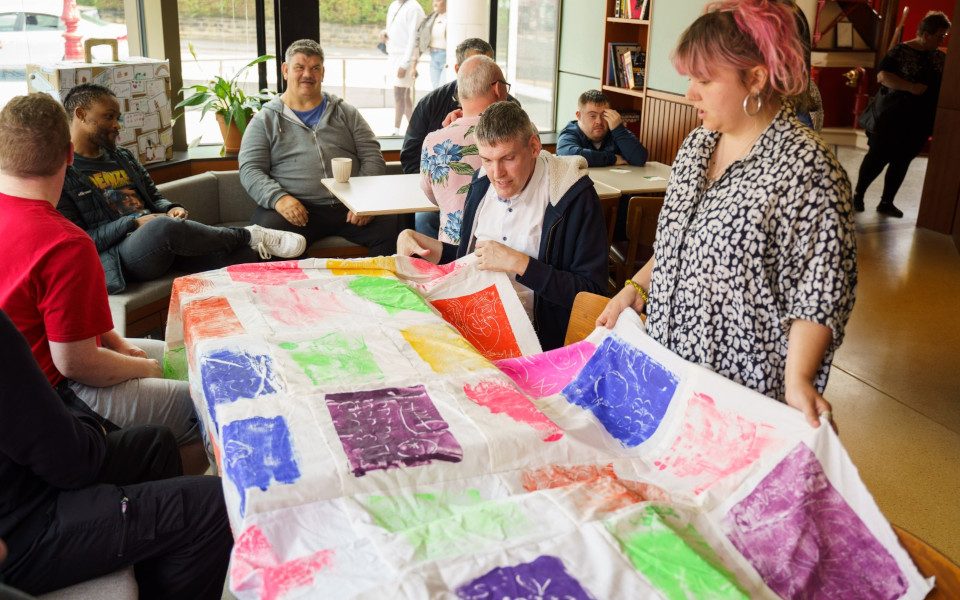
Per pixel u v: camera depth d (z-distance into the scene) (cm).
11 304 186
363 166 445
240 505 121
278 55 532
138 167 369
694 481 137
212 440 164
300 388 155
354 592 102
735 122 142
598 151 480
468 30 592
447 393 157
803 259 136
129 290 328
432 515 122
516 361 188
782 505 127
